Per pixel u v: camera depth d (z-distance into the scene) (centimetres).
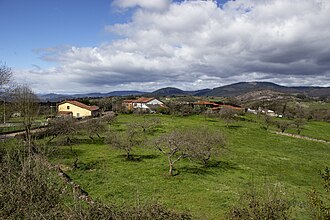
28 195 1106
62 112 9738
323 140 7044
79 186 2512
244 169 3750
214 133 4550
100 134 5847
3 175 1212
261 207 1214
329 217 1007
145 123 6712
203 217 1998
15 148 1889
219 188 2791
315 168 4200
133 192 2550
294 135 7406
